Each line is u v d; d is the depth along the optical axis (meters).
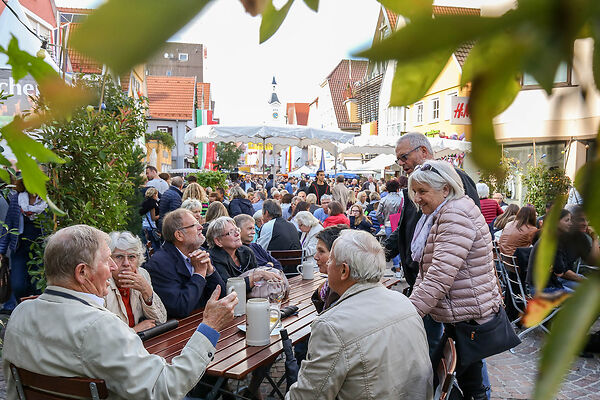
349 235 2.51
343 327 2.26
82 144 4.00
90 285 2.20
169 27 0.16
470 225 2.85
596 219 0.20
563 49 0.18
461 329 2.91
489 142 0.21
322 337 2.28
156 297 3.48
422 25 0.17
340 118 32.31
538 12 0.17
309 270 5.22
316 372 2.26
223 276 4.14
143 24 0.15
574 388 4.07
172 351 3.06
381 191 15.18
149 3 0.15
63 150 4.01
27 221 5.36
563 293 0.21
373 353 2.22
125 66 0.15
